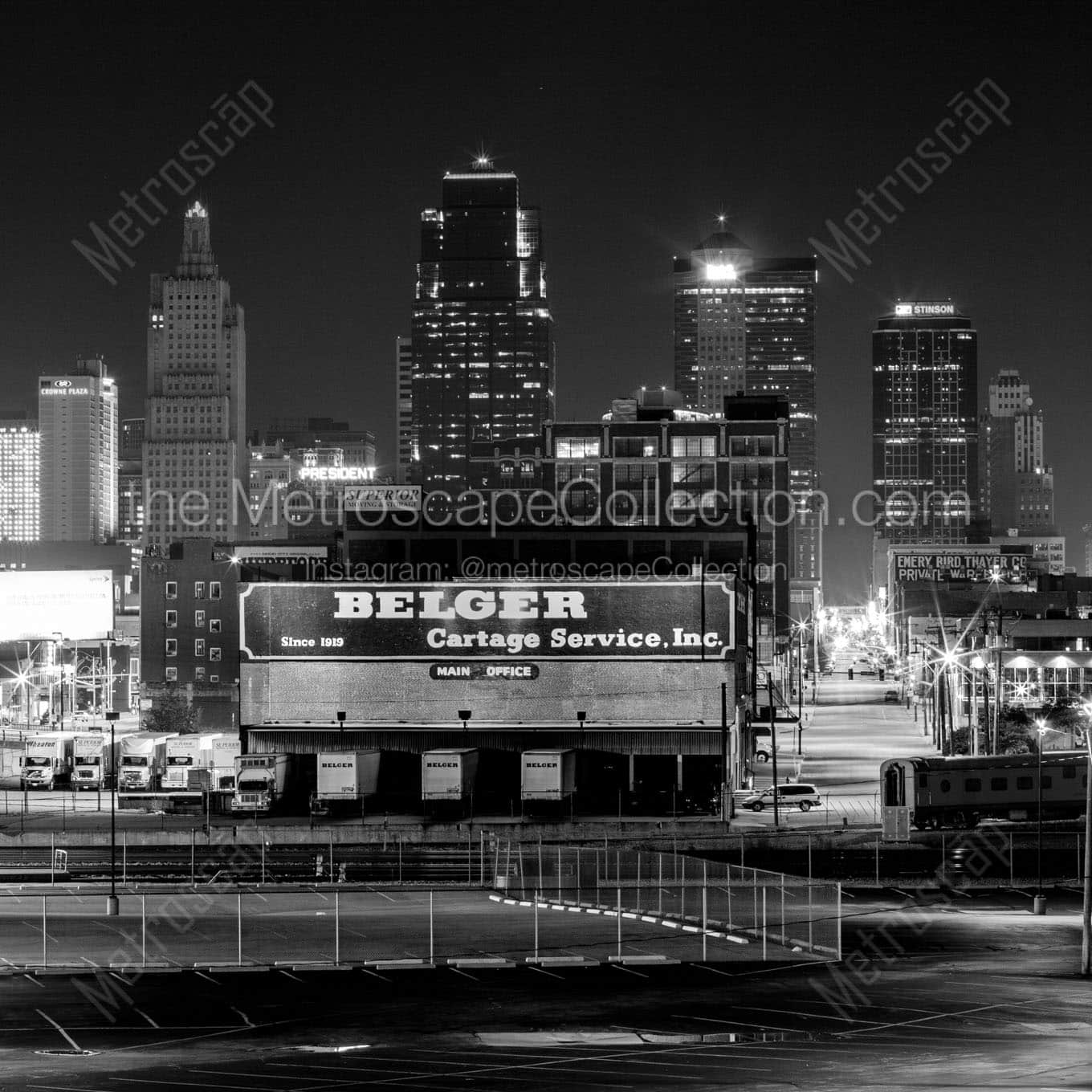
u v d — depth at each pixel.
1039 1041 57.56
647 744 135.25
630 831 117.44
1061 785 122.12
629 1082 50.12
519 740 136.00
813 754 171.50
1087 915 73.00
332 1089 49.38
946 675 173.88
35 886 96.06
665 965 73.75
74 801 135.62
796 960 75.12
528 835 116.69
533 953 76.38
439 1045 57.09
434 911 87.69
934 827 117.94
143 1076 51.91
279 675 137.38
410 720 136.50
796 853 110.62
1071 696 189.88
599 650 136.25
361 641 137.38
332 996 67.06
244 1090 49.16
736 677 142.88
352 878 100.25
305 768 135.12
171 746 136.00
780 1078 50.50
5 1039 59.16
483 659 136.62
